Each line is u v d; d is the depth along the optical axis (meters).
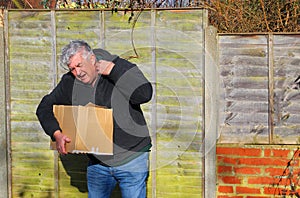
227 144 3.94
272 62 3.87
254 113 3.92
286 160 3.88
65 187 4.13
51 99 3.23
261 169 3.91
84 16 3.98
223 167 3.96
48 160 4.12
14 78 4.07
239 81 3.92
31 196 4.16
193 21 3.85
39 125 4.09
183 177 3.95
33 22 4.02
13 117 4.11
